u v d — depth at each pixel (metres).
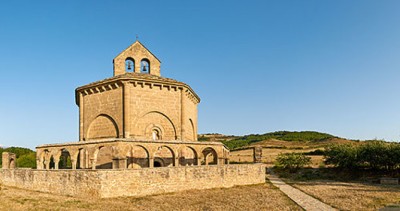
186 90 37.16
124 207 20.59
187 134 37.97
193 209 20.19
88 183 24.67
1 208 20.12
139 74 34.97
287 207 20.67
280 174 47.22
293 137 119.25
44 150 32.78
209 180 29.77
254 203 22.19
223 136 146.62
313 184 35.00
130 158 31.02
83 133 36.16
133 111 32.84
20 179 31.97
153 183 26.22
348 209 19.83
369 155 41.22
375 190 29.53
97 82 34.81
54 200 23.03
